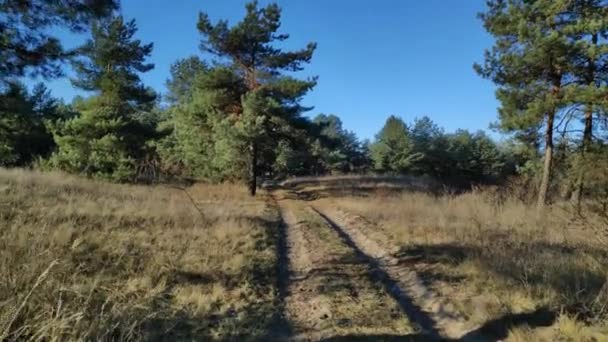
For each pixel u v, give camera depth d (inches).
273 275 289.3
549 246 327.6
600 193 286.5
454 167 2096.5
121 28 892.0
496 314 203.3
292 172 2011.6
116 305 186.2
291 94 900.6
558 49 561.9
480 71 672.4
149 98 999.6
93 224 374.3
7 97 371.9
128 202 520.1
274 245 390.3
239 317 207.9
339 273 299.7
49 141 1285.7
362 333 194.2
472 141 2116.1
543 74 630.5
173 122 1183.6
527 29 587.5
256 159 962.1
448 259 315.9
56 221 362.3
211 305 222.2
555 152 677.3
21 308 148.5
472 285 251.3
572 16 616.1
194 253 317.4
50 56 336.5
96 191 620.1
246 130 845.8
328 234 466.9
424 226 462.9
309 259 343.3
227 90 935.0
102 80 898.1
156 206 505.0
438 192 987.3
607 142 587.5
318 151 1876.2
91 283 221.6
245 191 970.7
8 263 188.2
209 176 1075.9
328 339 187.9
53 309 154.1
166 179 1083.3
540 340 169.6
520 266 263.0
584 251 292.7
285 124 927.0
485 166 2012.8
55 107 1405.0
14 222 325.7
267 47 930.1
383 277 296.2
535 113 586.6
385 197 845.2
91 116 913.5
